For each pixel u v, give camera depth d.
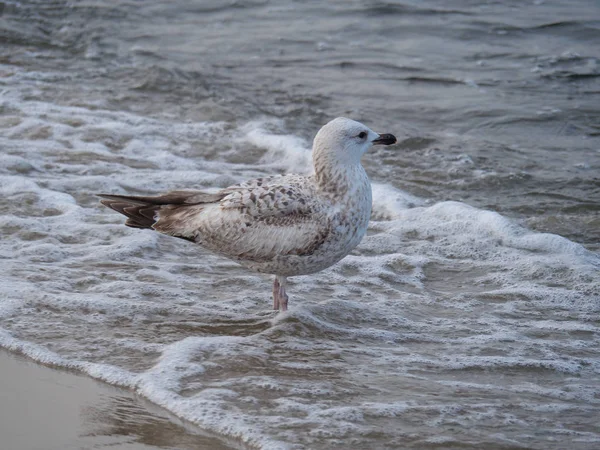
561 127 17.23
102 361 8.21
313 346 8.67
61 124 16.36
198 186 13.88
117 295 9.73
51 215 12.28
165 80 19.34
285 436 6.90
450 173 14.81
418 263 11.29
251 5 25.44
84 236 11.60
